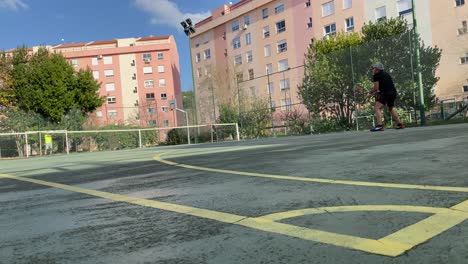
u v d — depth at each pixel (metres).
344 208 2.66
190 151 9.95
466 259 1.74
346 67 19.09
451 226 2.14
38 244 2.36
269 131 24.45
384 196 2.91
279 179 4.02
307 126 21.48
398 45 17.52
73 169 6.91
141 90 72.69
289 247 2.02
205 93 42.75
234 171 4.91
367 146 6.65
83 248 2.24
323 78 20.08
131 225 2.64
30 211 3.31
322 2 43.59
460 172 3.58
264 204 2.96
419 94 15.90
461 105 17.77
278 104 25.02
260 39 50.75
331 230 2.23
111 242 2.31
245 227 2.41
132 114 38.56
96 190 4.20
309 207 2.76
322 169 4.49
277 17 48.53
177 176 4.83
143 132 28.12
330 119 19.95
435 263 1.71
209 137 27.56
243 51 53.06
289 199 3.06
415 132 9.07
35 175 6.27
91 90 33.78
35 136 22.38
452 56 18.53
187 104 34.00
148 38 77.81
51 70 31.78
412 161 4.46
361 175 3.88
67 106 31.80
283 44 48.22
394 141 7.12
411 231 2.11
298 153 6.56
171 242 2.24
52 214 3.14
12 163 10.70
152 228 2.54
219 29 56.47
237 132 26.16
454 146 5.45
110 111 39.31
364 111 18.20
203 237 2.28
